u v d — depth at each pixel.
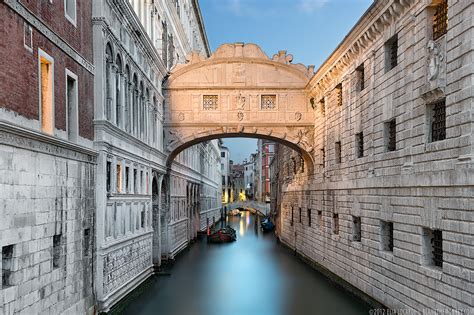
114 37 17.55
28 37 11.19
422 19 14.75
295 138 28.97
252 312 18.12
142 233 21.89
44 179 11.88
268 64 28.95
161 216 29.98
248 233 57.06
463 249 12.14
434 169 13.78
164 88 28.83
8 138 10.08
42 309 11.69
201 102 28.86
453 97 12.82
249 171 152.50
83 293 14.66
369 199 19.06
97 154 15.88
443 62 13.36
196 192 48.72
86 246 15.20
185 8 42.72
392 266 16.69
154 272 25.66
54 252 12.91
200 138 29.23
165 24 30.05
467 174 11.81
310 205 29.89
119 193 18.09
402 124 16.12
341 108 23.34
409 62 15.66
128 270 19.61
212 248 39.66
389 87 17.33
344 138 22.84
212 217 68.81
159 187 27.58
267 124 28.83
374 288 18.44
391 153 17.05
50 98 12.53
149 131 24.42
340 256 23.05
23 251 10.73
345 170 22.59
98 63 16.11
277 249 38.84
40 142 11.60
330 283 24.11
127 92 19.83
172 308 18.78
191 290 22.27
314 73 28.94
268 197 100.19
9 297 10.05
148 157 23.81
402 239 15.88
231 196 135.75
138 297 20.73
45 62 12.45
